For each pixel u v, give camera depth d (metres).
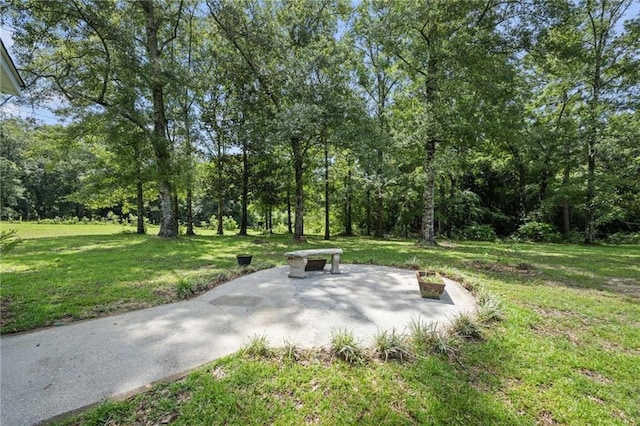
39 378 2.40
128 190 17.39
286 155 17.77
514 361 2.78
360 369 2.57
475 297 4.76
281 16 13.18
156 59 11.33
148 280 5.64
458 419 2.05
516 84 10.27
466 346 3.04
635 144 13.25
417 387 2.36
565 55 9.87
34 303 4.28
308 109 10.66
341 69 12.17
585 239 15.32
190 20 13.88
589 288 5.46
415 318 3.79
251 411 2.06
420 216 20.55
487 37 9.59
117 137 12.06
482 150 16.19
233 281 5.66
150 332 3.30
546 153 15.55
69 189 35.53
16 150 28.70
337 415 2.05
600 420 2.07
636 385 2.48
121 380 2.38
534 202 18.66
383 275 6.28
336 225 23.30
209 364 2.61
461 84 9.74
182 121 14.82
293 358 2.72
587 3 13.40
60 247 10.14
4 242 4.16
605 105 14.04
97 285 5.27
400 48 11.38
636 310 4.22
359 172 17.17
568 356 2.89
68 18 9.78
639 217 17.28
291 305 4.26
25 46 9.77
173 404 2.11
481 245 13.18
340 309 4.11
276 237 16.38
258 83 14.05
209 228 27.67
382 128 12.91
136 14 11.86
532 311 4.11
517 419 2.06
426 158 12.06
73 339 3.13
